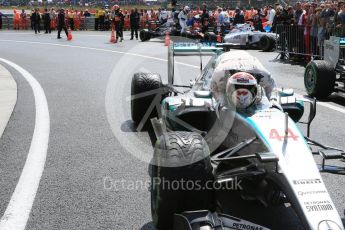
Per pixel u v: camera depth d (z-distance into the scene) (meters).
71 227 4.32
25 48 22.81
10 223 4.38
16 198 4.92
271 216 4.36
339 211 4.56
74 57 18.52
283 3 34.50
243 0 43.44
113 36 26.16
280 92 5.54
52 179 5.45
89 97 10.12
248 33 21.86
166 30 26.25
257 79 4.43
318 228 3.03
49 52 20.70
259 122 3.94
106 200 4.90
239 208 4.49
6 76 13.47
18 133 7.34
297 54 16.77
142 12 38.47
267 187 3.94
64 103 9.53
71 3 62.69
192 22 27.98
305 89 11.40
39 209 4.68
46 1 63.00
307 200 3.21
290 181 3.38
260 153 3.59
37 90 11.07
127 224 4.38
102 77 13.08
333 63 10.57
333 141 6.92
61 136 7.18
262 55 19.55
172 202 3.63
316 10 15.46
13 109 9.02
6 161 6.05
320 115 8.63
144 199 4.92
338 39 10.29
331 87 9.98
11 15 41.19
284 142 3.70
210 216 3.37
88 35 32.34
